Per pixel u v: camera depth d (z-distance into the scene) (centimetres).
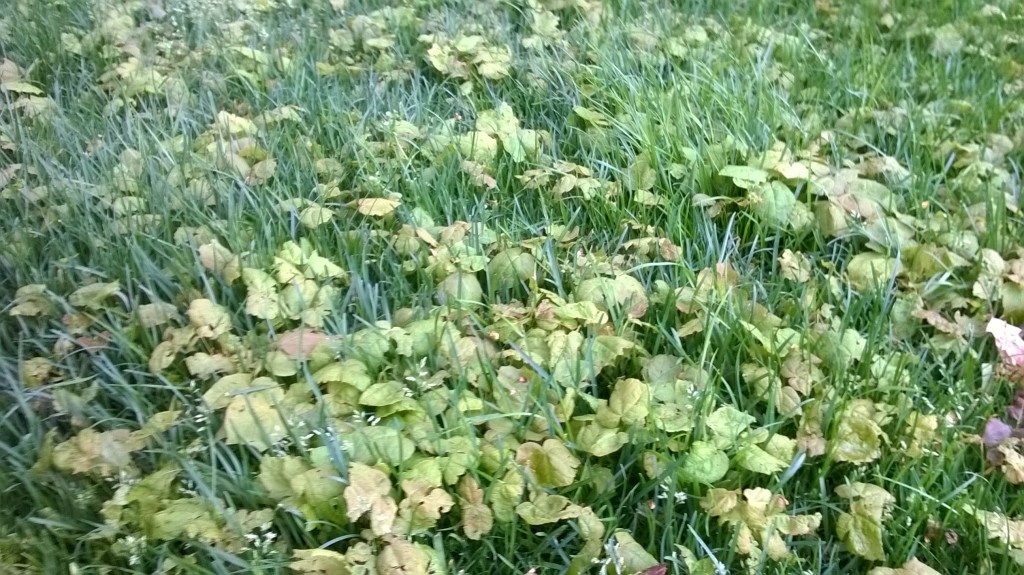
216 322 79
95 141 102
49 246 89
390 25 128
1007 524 69
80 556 67
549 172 99
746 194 97
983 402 80
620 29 128
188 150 100
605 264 89
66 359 79
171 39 125
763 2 140
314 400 75
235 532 66
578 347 78
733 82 115
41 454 70
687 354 82
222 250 86
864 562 69
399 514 66
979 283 89
